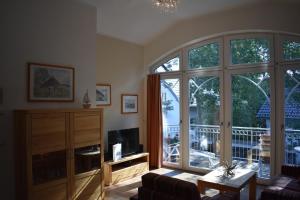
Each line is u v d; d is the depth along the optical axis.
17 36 3.21
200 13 4.86
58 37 3.65
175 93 5.70
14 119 3.14
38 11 3.42
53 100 3.57
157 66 6.00
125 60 5.56
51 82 3.55
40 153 3.09
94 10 4.18
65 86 3.72
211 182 3.42
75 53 3.88
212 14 4.90
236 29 4.66
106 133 5.06
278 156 4.45
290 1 4.15
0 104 3.04
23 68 3.26
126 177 4.91
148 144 5.86
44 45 3.48
